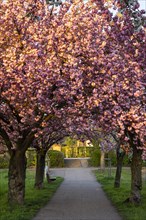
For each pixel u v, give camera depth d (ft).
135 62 41.55
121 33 43.70
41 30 41.04
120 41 43.78
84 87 40.93
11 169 48.19
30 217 39.86
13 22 42.37
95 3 42.52
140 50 43.24
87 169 141.69
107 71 40.29
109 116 40.98
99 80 40.42
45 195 62.28
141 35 43.83
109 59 40.40
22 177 48.24
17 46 40.83
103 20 42.52
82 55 40.37
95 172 126.21
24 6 43.70
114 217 40.42
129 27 44.06
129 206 47.91
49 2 43.47
